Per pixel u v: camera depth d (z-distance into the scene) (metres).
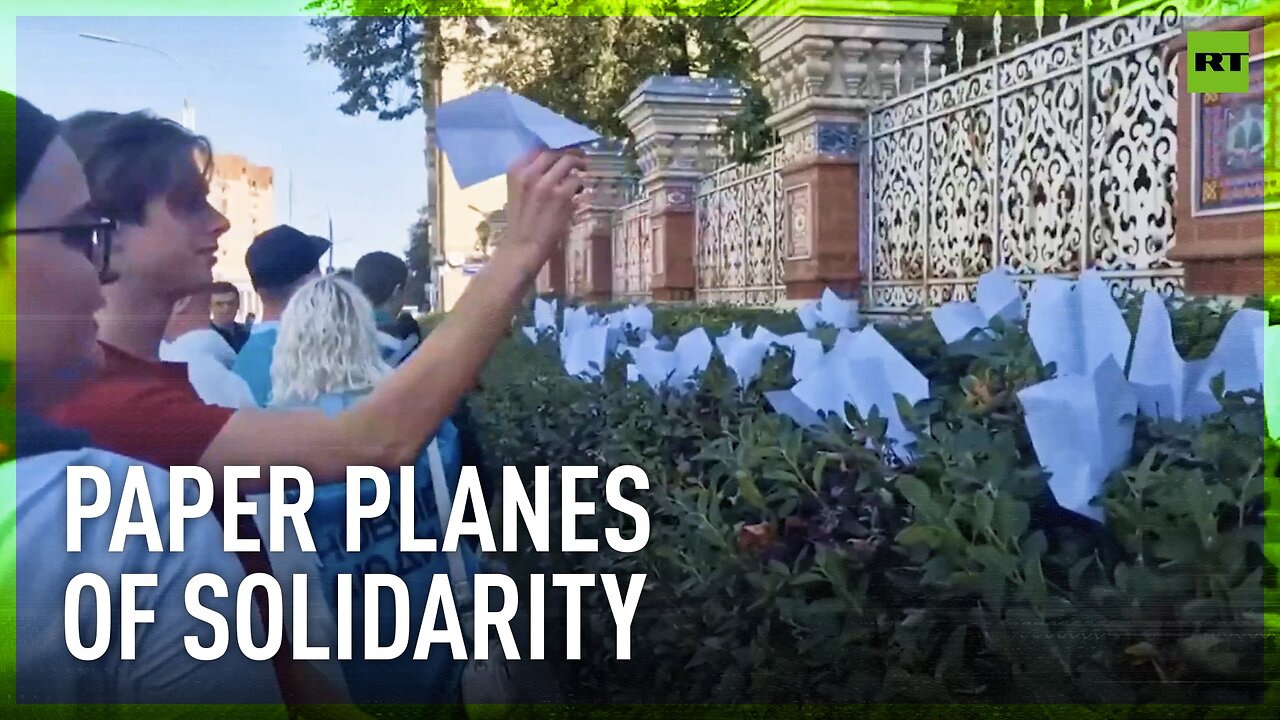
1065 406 1.92
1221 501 1.79
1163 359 2.01
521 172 2.13
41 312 2.05
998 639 1.88
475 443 2.12
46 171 2.03
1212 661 1.80
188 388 2.08
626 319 2.16
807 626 1.96
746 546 2.01
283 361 2.09
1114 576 1.84
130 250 2.05
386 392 2.12
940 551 1.88
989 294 2.29
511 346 2.12
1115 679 1.85
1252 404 1.95
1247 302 2.13
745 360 2.13
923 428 1.99
